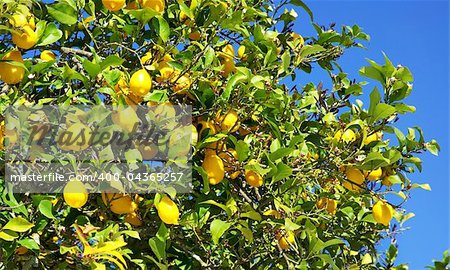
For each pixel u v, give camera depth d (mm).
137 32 1895
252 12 2125
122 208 1853
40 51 2059
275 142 2023
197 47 2053
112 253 1663
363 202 2691
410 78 1947
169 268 2188
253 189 2285
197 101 1977
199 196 1979
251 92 1954
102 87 1760
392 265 2662
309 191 2576
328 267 2354
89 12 2045
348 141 2146
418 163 2176
